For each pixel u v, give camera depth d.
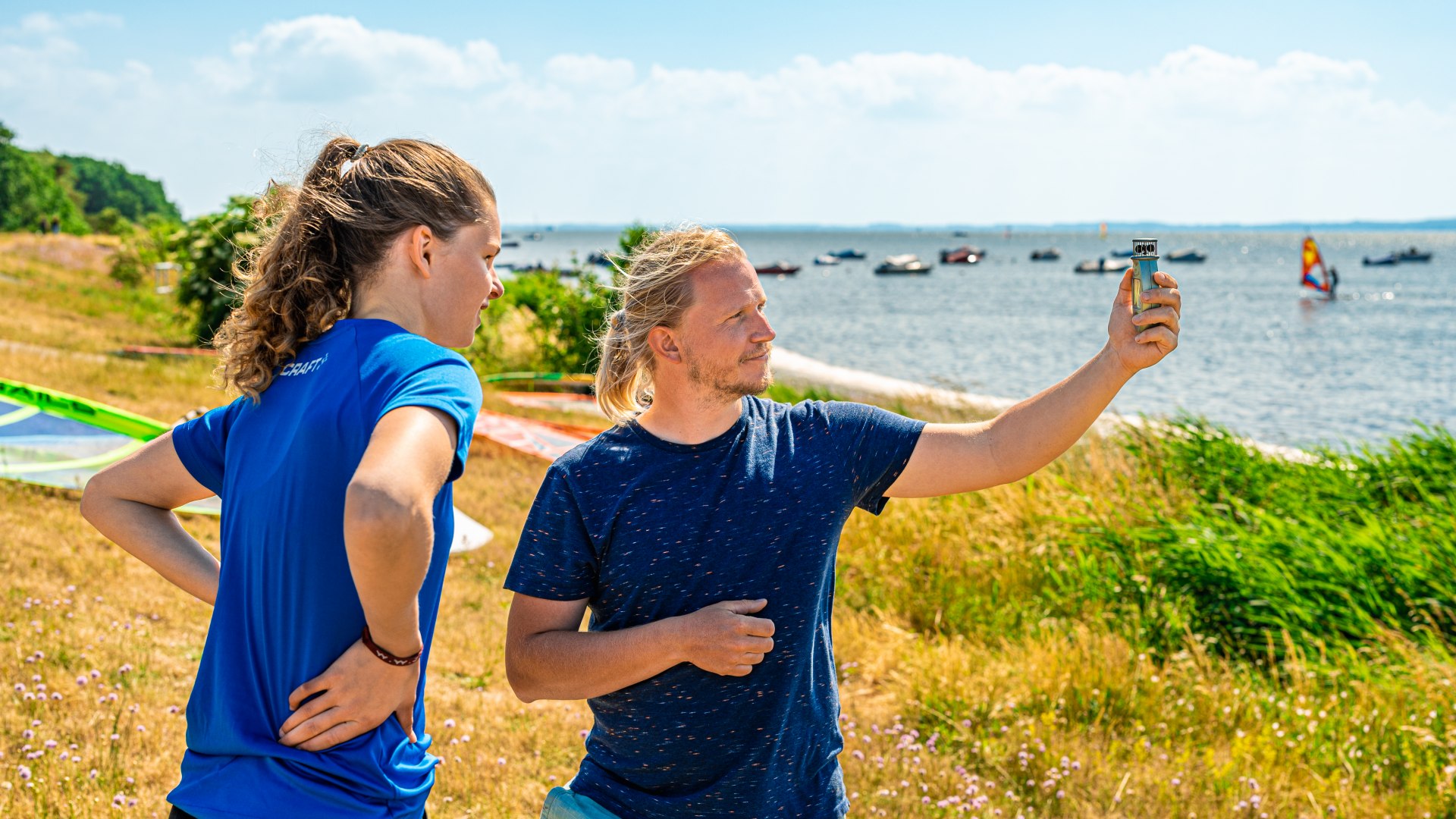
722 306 1.99
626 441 2.08
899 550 7.72
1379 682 5.51
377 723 1.60
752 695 2.00
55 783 3.56
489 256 1.85
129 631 5.31
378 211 1.71
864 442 2.11
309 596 1.58
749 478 2.02
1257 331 46.81
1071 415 2.04
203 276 17.50
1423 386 28.52
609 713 2.09
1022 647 6.28
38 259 34.41
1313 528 7.47
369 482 1.39
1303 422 22.27
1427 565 6.70
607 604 2.07
